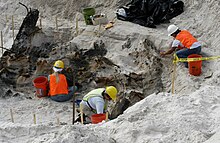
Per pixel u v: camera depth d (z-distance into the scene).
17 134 5.93
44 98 10.14
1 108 9.67
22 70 10.73
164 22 11.64
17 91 10.46
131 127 5.80
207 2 11.35
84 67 10.69
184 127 5.71
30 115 9.42
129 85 9.82
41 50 11.26
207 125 5.82
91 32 11.61
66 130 5.60
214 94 6.98
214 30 10.64
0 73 10.59
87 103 8.33
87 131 5.69
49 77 9.96
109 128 5.95
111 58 10.69
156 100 6.62
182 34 9.70
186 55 9.65
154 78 9.80
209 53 10.00
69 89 10.10
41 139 5.56
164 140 5.47
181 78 9.44
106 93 8.30
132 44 11.01
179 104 6.43
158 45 10.62
